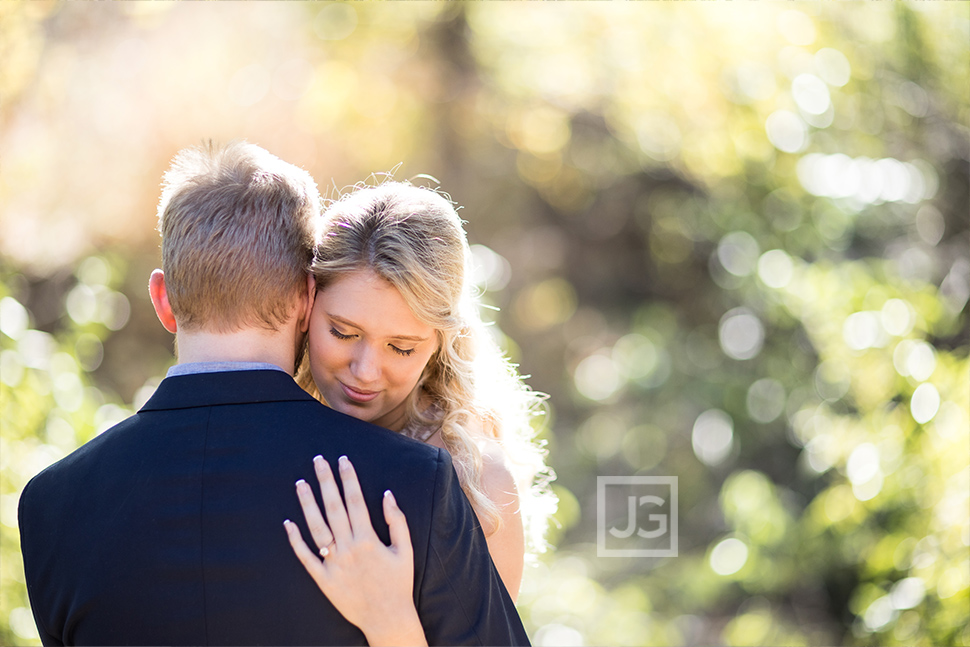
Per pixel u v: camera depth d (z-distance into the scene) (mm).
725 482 6637
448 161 8562
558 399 9086
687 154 7020
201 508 1315
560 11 7004
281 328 1460
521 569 1855
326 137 7383
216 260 1385
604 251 9523
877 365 4531
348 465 1349
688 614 6137
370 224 1615
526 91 7758
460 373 1900
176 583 1293
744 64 6059
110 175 5883
